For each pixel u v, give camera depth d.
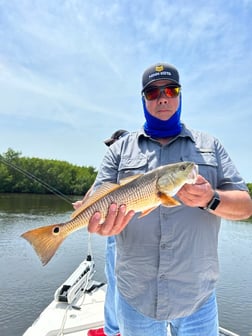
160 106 1.12
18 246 7.32
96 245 7.86
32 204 15.93
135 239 1.06
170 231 1.03
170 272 1.03
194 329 1.04
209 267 1.05
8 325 3.51
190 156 1.10
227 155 1.13
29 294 4.52
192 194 0.91
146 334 1.06
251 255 7.58
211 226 1.06
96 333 1.80
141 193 0.98
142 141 1.17
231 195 0.96
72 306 2.15
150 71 1.15
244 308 4.27
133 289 1.07
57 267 5.93
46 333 1.82
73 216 1.02
